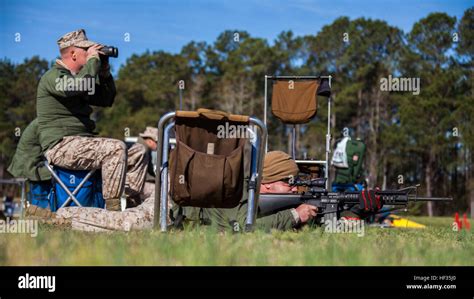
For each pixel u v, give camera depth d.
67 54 11.64
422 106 76.19
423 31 79.75
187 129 8.18
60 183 11.40
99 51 11.63
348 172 18.50
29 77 95.94
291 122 14.84
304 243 7.15
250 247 6.49
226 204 8.25
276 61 90.75
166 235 7.15
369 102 84.81
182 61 100.62
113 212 9.80
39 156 12.03
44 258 5.93
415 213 71.00
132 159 12.28
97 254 5.72
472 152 75.19
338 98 83.38
